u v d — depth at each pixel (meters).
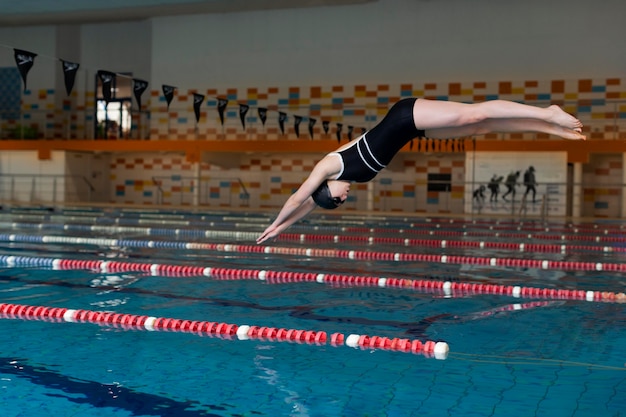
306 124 17.25
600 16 15.38
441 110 2.99
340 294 4.35
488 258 6.28
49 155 17.38
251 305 3.95
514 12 15.86
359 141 3.14
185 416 2.14
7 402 2.25
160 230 8.84
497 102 2.97
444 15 16.28
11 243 7.05
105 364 2.70
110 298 4.10
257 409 2.21
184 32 17.95
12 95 18.89
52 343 3.02
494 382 2.50
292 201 3.17
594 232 9.98
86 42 18.77
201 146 16.38
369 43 16.78
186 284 4.66
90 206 15.73
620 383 2.50
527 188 15.01
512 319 3.64
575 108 15.60
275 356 2.84
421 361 2.78
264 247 6.93
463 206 16.39
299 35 17.22
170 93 10.58
